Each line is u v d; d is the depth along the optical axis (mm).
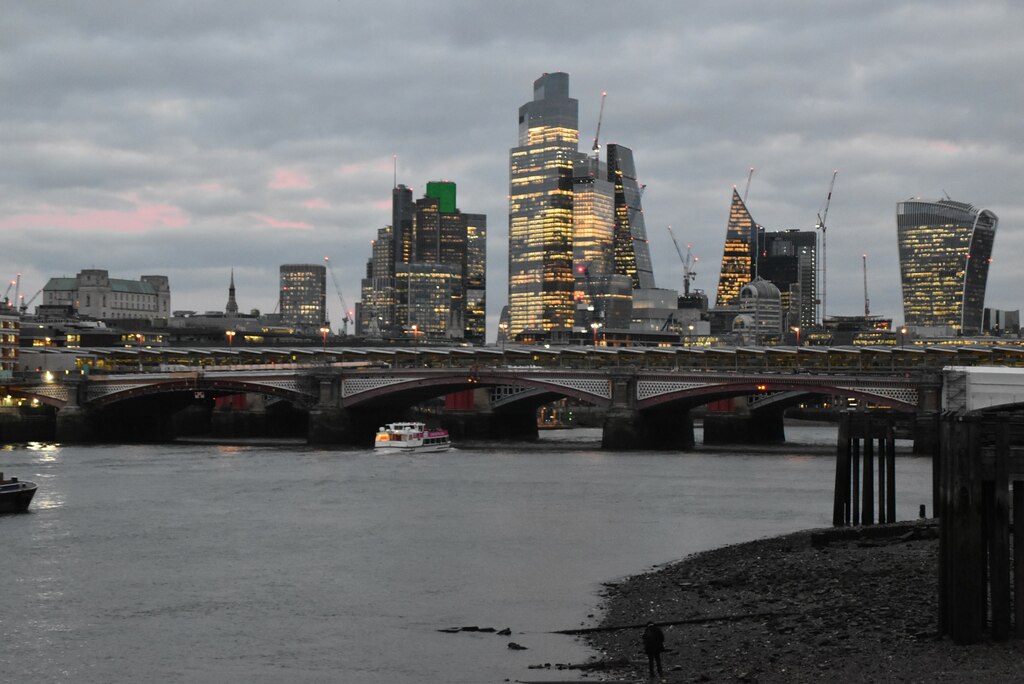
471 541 108438
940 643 58750
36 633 73625
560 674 61531
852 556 86000
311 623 75500
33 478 170500
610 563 95562
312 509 133250
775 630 65875
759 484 159750
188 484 162000
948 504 58250
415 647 68688
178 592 85750
